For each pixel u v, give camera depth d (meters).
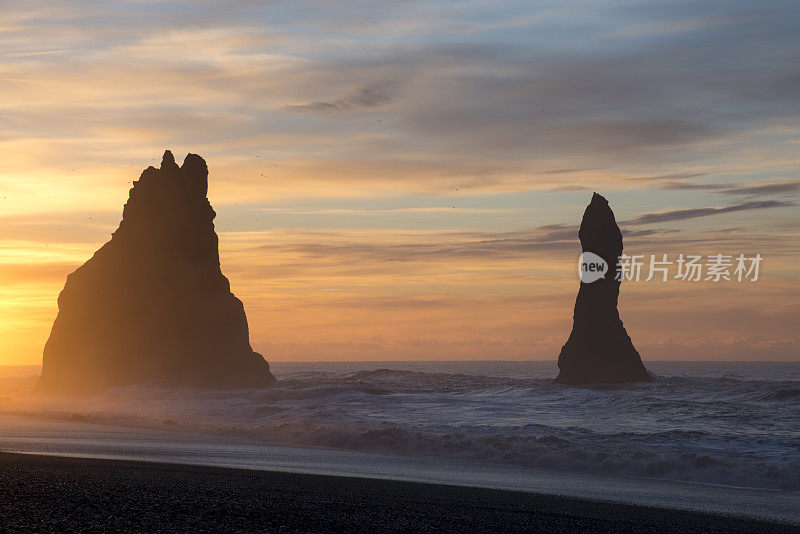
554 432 33.47
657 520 17.38
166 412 46.94
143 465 23.91
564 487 22.19
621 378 79.56
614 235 82.25
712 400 52.09
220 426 38.28
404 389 65.75
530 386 72.75
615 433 32.91
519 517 17.12
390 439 31.72
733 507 19.38
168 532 13.71
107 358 76.25
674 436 31.72
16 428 37.78
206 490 18.92
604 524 16.72
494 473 24.83
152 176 83.06
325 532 14.54
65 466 22.66
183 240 80.69
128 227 81.75
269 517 15.65
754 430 34.91
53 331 79.25
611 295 81.50
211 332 78.56
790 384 70.81
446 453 29.42
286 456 28.12
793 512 18.75
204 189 83.06
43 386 77.25
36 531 13.36
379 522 15.79
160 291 78.62
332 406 48.38
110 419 41.94
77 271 81.19
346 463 26.56
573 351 81.31
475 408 47.19
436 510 17.58
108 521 14.45
